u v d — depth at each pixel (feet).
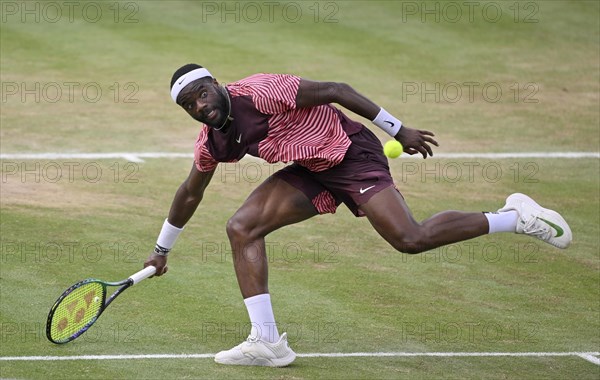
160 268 80.33
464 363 76.18
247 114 70.44
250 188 127.54
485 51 199.52
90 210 115.85
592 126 159.33
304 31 208.23
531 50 200.85
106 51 192.65
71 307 73.31
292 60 189.88
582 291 96.17
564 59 196.24
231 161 73.87
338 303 90.58
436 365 75.46
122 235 107.86
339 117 74.38
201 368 73.20
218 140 71.92
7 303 86.74
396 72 185.57
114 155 139.03
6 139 144.36
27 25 205.87
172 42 199.11
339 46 199.62
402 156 143.02
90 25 208.13
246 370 73.10
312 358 76.48
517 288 96.32
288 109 70.64
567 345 81.61
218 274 97.30
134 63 186.50
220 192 125.29
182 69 69.46
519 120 161.58
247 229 73.87
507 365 76.07
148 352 76.64
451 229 71.51
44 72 179.52
